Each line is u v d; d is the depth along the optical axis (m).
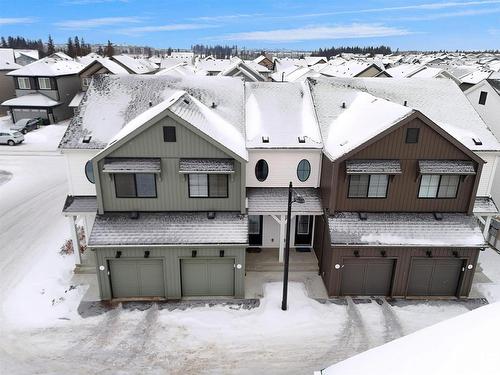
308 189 22.92
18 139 47.69
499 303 9.83
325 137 22.44
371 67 64.12
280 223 22.11
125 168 18.86
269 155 22.30
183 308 19.47
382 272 20.48
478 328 8.81
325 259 21.27
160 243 18.84
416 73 62.50
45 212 30.14
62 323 18.33
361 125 21.41
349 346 17.34
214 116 22.48
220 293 20.42
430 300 20.62
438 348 8.62
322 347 17.28
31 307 19.31
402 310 19.70
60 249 24.55
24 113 56.94
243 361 16.45
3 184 35.88
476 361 7.67
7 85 64.06
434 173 19.52
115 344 17.17
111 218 19.73
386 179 20.25
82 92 60.06
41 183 36.25
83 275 21.92
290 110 24.56
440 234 20.05
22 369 15.78
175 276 19.69
